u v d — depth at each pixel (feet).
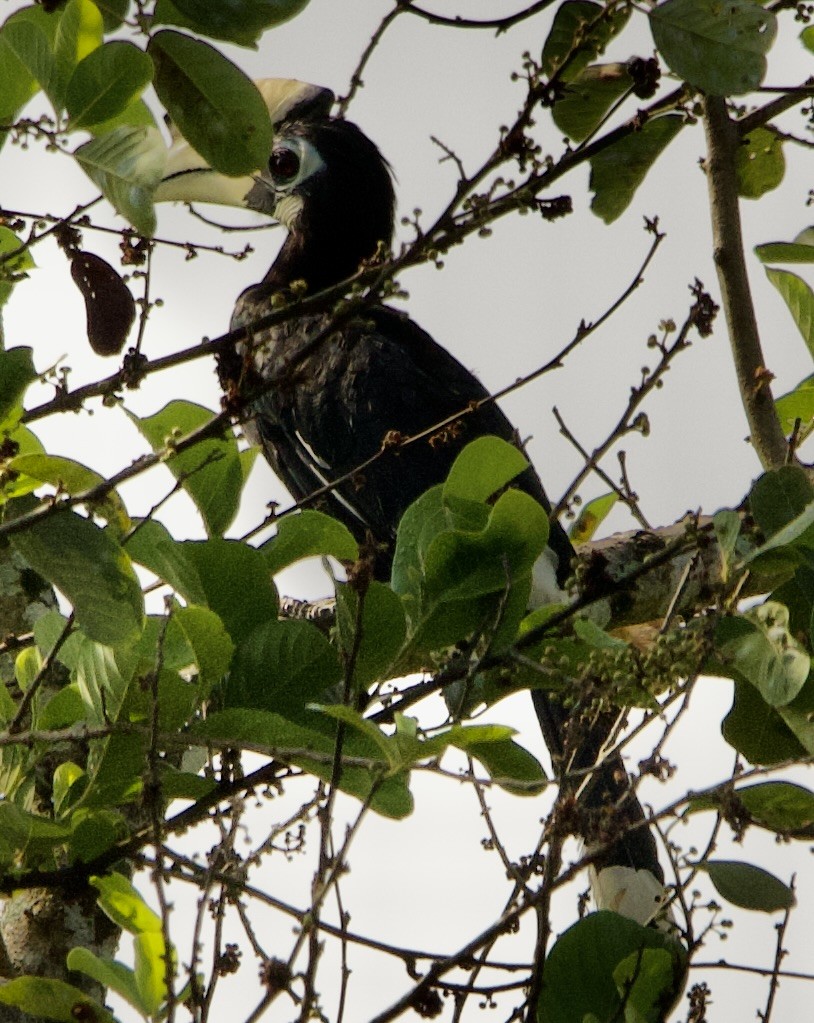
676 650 17.78
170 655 19.81
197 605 18.97
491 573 19.01
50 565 17.10
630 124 20.99
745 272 26.20
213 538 19.72
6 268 20.26
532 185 19.63
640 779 17.78
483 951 18.90
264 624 19.42
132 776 18.66
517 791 17.83
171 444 17.99
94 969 18.17
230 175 19.42
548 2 22.31
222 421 17.98
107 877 19.34
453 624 19.13
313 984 16.39
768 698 17.95
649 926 19.72
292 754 17.78
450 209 19.24
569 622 19.40
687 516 20.83
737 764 19.97
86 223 19.90
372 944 18.89
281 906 19.13
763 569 18.66
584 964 18.93
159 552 19.13
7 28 17.95
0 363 18.22
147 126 17.94
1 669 23.97
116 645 16.96
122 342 19.98
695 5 20.13
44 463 18.72
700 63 20.18
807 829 18.15
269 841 19.07
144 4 18.60
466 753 18.79
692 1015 18.65
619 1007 18.39
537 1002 17.66
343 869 16.99
